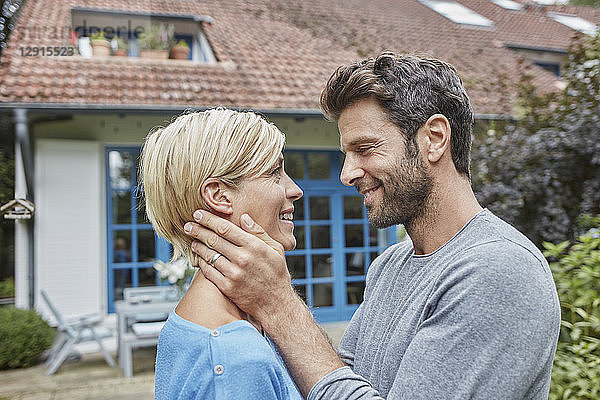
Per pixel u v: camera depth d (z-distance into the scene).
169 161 1.15
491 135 5.27
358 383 1.11
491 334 1.03
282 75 7.46
